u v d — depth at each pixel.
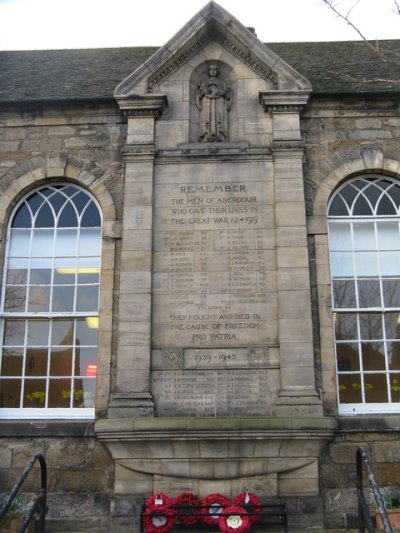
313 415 8.98
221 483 8.85
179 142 10.50
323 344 9.52
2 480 9.16
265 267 9.82
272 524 8.54
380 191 10.61
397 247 10.32
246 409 9.20
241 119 10.60
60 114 10.91
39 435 9.28
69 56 13.81
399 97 10.70
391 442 9.12
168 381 9.36
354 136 10.63
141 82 10.70
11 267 10.41
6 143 10.81
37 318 10.12
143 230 9.98
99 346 9.64
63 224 10.59
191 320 9.62
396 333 9.92
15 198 10.62
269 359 9.39
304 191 10.26
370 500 8.87
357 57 13.05
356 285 10.12
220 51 11.02
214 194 10.20
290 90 10.45
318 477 8.90
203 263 9.88
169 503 8.49
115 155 10.65
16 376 9.89
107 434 8.86
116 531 8.67
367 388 9.66
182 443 8.80
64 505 9.02
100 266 10.18
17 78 12.41
